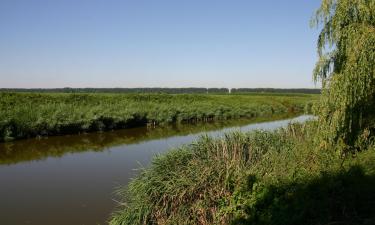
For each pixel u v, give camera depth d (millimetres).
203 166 7750
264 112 43812
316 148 8562
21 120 21266
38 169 13898
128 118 27844
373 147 8656
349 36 8719
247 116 40188
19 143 19812
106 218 8867
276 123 30844
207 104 38531
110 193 10789
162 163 8086
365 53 8445
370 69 8461
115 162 14984
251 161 8367
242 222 6215
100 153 17047
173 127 28672
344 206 5973
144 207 7230
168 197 7289
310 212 5871
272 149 8953
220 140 9023
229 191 7184
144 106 32062
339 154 8312
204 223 6762
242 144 9039
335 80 8727
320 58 9234
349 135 8906
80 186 11547
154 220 7191
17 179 12469
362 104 8875
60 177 12680
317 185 6395
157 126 29516
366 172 6867
